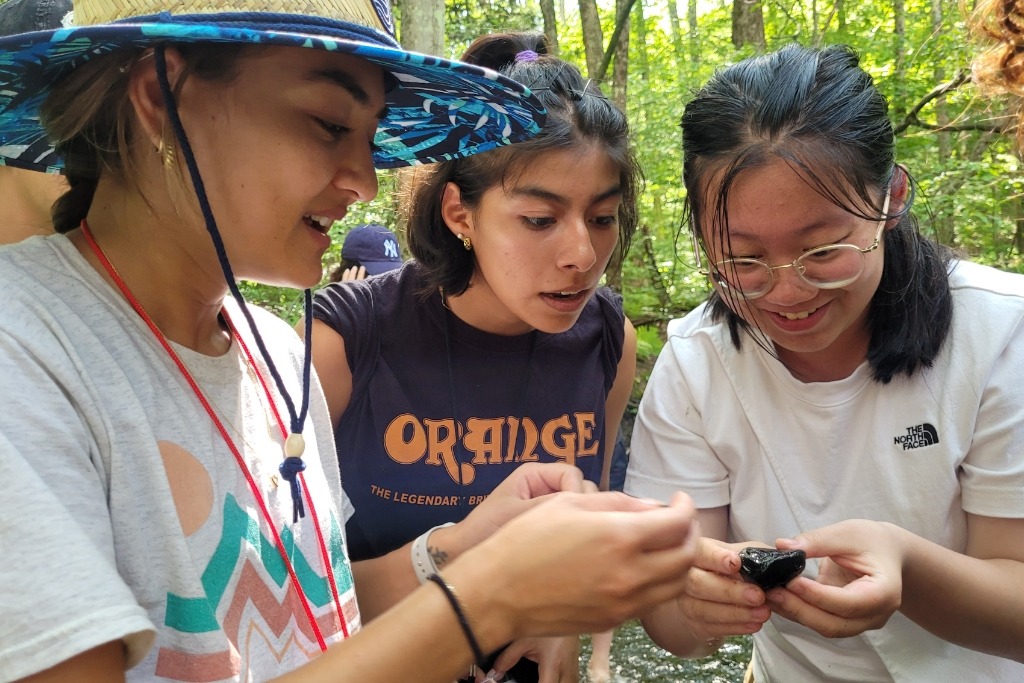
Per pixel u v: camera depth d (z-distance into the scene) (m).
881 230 1.46
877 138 1.43
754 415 1.70
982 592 1.42
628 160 1.75
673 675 3.66
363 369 1.84
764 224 1.42
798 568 1.32
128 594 0.82
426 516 1.83
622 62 8.49
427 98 1.35
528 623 0.94
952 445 1.55
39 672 0.75
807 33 10.41
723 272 1.52
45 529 0.79
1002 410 1.52
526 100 1.31
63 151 1.13
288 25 1.03
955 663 1.62
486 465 1.87
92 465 0.93
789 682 1.83
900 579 1.33
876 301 1.58
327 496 1.35
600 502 1.02
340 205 1.17
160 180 1.08
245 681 1.04
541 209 1.64
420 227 1.83
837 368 1.67
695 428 1.77
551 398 1.93
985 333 1.54
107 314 1.03
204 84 1.02
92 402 0.95
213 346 1.24
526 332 1.93
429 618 0.90
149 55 1.02
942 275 1.57
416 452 1.84
